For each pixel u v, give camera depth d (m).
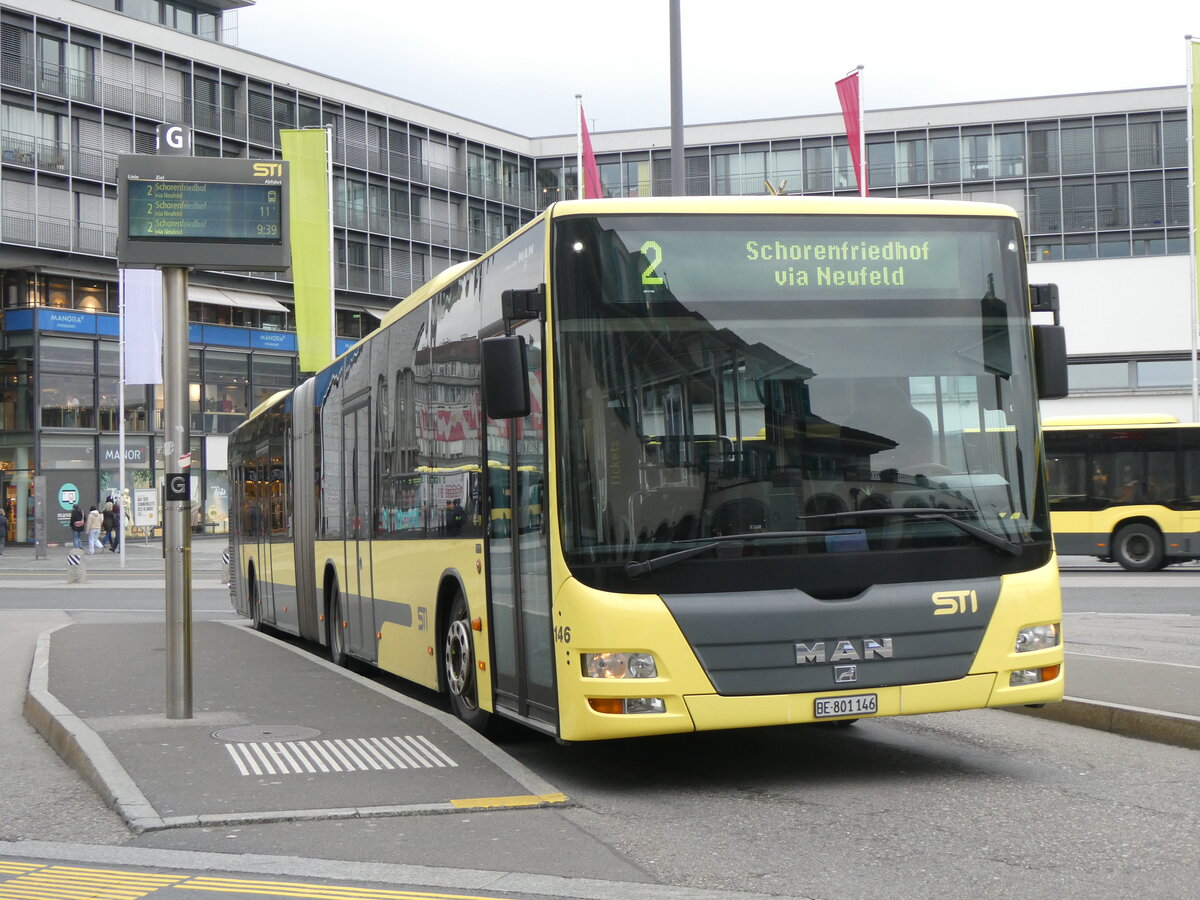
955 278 8.21
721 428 7.74
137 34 56.72
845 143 70.38
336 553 14.36
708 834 6.72
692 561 7.56
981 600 7.88
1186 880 5.77
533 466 8.14
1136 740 9.34
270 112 62.03
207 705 10.75
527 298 7.83
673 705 7.45
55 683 12.30
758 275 7.95
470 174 71.75
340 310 65.88
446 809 7.17
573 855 6.27
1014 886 5.70
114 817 7.26
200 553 50.12
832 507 7.77
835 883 5.77
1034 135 70.12
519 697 8.52
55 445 53.78
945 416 8.05
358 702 10.84
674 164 17.75
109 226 55.59
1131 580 26.97
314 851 6.38
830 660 7.62
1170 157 68.88
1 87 52.03
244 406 60.78
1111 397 46.53
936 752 8.98
